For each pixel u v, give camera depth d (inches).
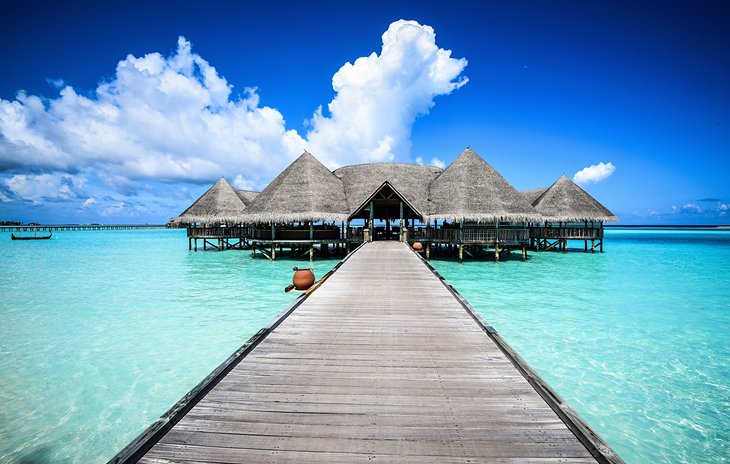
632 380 291.4
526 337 388.8
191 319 461.7
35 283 714.2
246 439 124.5
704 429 228.5
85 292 628.1
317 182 1085.8
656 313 483.5
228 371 175.5
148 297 587.5
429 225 1083.9
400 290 371.6
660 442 216.5
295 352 203.9
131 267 949.2
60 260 1120.2
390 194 1005.2
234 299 573.6
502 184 1059.9
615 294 600.1
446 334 235.9
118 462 108.9
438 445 122.2
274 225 1058.1
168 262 1055.6
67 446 211.9
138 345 368.5
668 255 1252.5
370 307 304.7
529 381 166.9
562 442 124.0
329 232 1083.3
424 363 189.5
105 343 374.6
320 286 390.0
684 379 293.1
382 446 121.5
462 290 634.8
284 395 154.4
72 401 260.2
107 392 273.0
